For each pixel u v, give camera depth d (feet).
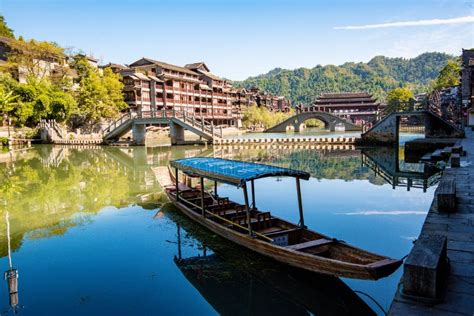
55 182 72.02
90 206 51.83
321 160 97.76
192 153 122.42
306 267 25.45
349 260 25.80
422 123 245.24
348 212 45.09
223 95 284.20
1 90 137.90
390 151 117.39
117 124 160.04
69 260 32.73
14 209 51.01
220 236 36.29
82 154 122.62
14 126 158.61
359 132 255.91
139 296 26.27
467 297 16.19
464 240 23.11
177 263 31.71
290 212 45.85
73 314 23.97
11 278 29.09
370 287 25.98
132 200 54.95
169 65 240.32
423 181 65.57
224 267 30.63
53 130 163.94
